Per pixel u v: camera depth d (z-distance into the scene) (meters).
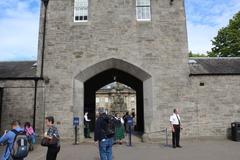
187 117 17.25
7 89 17.23
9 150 7.51
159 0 18.55
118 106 51.06
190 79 17.62
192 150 12.95
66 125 17.17
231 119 17.23
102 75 23.14
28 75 17.61
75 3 18.72
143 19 18.47
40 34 18.19
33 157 11.92
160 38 18.06
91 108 24.20
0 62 20.02
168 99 17.45
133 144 15.95
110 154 9.04
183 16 18.39
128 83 25.09
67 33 18.17
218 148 13.45
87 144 16.31
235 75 17.59
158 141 17.03
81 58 17.89
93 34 18.12
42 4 18.64
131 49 17.94
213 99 17.39
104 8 18.44
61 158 11.29
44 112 17.20
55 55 17.92
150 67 17.77
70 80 17.66
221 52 30.91
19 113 17.03
